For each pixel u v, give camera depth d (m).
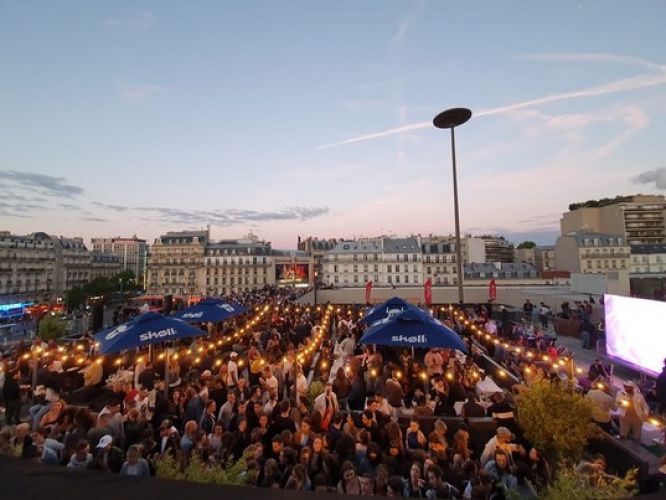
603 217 84.00
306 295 37.88
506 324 16.48
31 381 10.15
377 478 4.42
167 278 89.00
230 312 15.09
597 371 9.55
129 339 8.03
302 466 4.41
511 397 7.14
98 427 5.54
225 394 7.40
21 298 81.50
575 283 29.44
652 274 69.44
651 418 6.44
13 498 1.64
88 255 108.25
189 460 4.59
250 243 94.81
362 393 7.88
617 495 3.58
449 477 4.78
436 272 80.06
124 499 1.66
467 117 15.75
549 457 5.27
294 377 8.73
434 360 9.67
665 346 10.12
